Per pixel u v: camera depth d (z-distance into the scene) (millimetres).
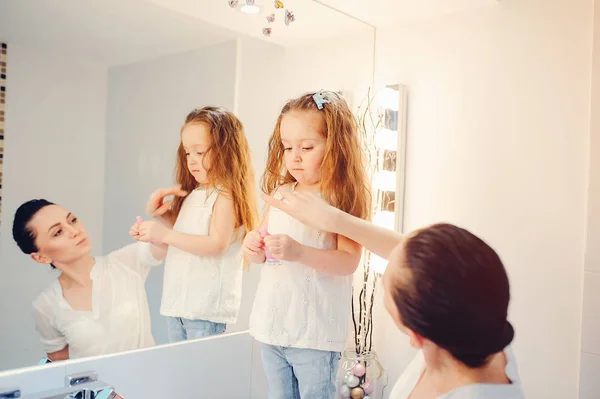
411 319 608
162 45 1233
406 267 613
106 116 1146
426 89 1642
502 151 1495
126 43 1171
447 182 1601
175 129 1254
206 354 1385
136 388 1225
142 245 1204
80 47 1102
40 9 1046
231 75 1353
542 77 1427
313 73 1550
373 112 1715
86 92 1114
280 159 1419
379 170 1693
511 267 1479
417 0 1479
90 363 1134
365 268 1696
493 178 1512
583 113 1367
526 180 1455
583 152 1366
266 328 1281
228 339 1439
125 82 1167
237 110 1364
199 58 1295
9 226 1006
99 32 1128
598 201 1333
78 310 1110
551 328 1414
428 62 1637
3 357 1012
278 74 1460
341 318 1307
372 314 1737
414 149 1669
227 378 1444
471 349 594
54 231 1067
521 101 1461
